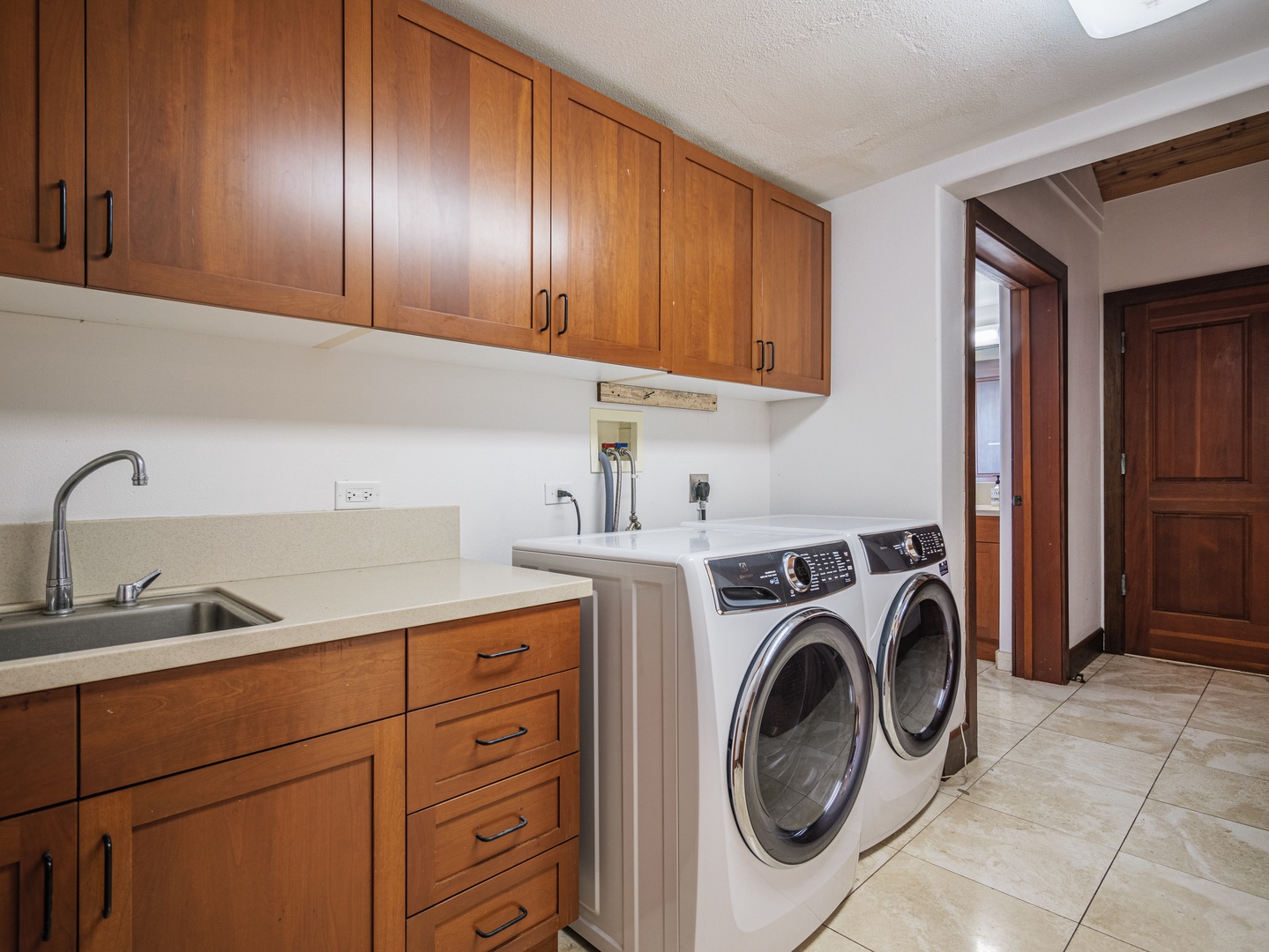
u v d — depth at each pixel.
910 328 2.34
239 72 1.15
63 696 0.81
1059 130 2.01
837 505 2.57
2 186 0.95
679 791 1.29
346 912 1.06
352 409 1.64
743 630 1.32
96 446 1.31
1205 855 1.78
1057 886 1.66
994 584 3.57
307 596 1.23
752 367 2.20
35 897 0.79
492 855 1.25
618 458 2.18
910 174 2.34
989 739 2.57
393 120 1.34
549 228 1.61
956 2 1.49
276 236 1.19
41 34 0.98
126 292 1.04
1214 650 3.44
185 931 0.90
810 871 1.46
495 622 1.26
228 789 0.94
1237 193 3.32
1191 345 3.47
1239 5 1.49
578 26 1.58
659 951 1.33
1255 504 3.30
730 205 2.12
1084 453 3.53
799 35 1.61
